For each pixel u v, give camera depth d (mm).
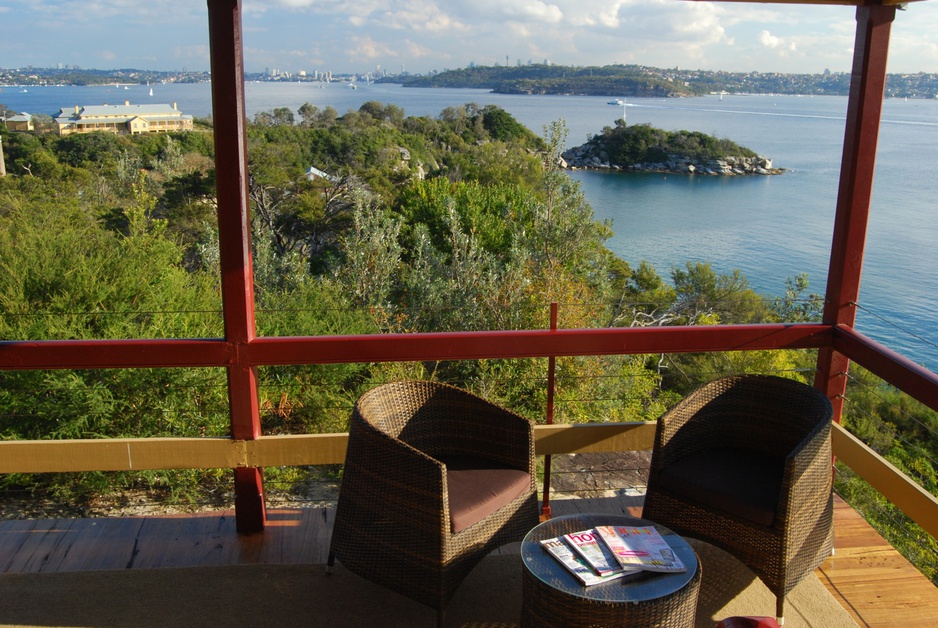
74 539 2852
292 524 2979
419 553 2283
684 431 2697
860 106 2809
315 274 13148
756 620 1917
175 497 4844
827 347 3051
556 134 14438
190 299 6488
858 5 2775
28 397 5047
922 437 8117
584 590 1898
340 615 2439
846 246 2939
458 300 10078
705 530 2498
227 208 2549
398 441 2295
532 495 2588
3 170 11516
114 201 11859
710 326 2941
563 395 6164
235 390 2752
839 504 3195
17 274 6004
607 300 10031
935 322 13945
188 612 2436
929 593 2590
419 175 16531
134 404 5262
